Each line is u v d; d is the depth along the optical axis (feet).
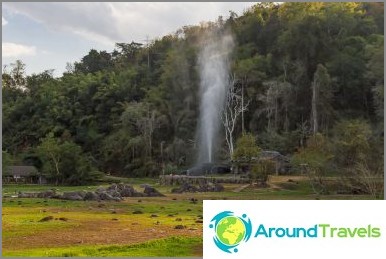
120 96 404.36
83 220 98.78
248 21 401.08
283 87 318.04
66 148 271.08
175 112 350.84
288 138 292.81
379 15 405.39
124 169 334.44
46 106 420.77
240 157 235.81
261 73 338.95
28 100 431.43
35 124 410.93
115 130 380.17
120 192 170.71
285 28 378.53
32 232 81.71
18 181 289.53
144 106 359.05
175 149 324.19
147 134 334.85
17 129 413.80
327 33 359.87
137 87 410.52
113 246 66.69
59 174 265.13
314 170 181.37
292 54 349.20
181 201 150.92
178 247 66.18
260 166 205.05
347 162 180.45
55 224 91.35
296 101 324.39
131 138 339.16
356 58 335.26
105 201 148.15
